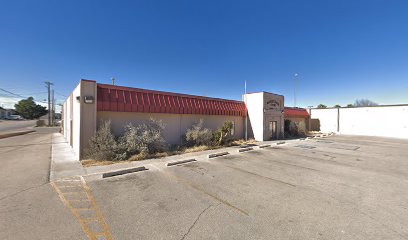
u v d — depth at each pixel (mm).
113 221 4195
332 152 13117
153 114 13070
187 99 14984
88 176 7301
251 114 19766
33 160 9836
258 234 3770
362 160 10711
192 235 3723
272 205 5074
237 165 9328
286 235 3754
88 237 3629
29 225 3986
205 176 7527
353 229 3994
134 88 12305
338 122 29562
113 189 6055
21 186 6191
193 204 5078
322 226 4090
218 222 4203
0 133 23406
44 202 5074
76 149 11289
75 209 4719
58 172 7730
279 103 21422
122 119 11828
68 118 16891
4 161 9594
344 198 5574
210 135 14820
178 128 14461
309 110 31391
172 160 10039
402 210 4863
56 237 3611
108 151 9891
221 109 17266
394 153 12914
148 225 4059
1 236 3598
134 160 9977
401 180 7281
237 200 5367
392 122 24578
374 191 6148
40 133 27625
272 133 20469
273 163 9805
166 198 5434
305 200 5414
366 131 26734
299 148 14742
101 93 10844
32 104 78375
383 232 3898
